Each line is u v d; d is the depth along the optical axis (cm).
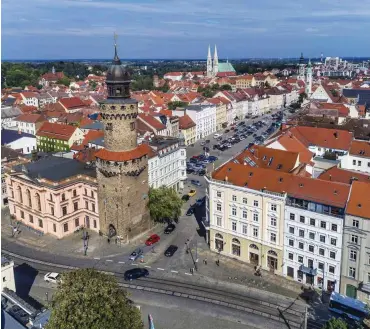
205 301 8250
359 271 7944
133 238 10988
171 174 14250
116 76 9888
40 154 14450
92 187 11200
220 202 9781
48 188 10925
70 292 5991
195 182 15375
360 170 12750
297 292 8506
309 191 8544
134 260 9931
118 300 6012
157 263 9756
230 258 9919
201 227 11675
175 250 10306
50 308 6347
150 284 8888
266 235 9162
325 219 8181
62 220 11106
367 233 7662
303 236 8594
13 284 7706
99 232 11325
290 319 7638
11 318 6191
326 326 5953
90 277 6431
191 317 7750
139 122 18688
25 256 10212
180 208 11738
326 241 8275
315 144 14350
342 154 13562
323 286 8525
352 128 15662
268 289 8631
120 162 10225
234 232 9719
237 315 7794
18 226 11981
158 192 11419
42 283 8988
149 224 11488
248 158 11006
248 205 9281
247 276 9131
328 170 10200
